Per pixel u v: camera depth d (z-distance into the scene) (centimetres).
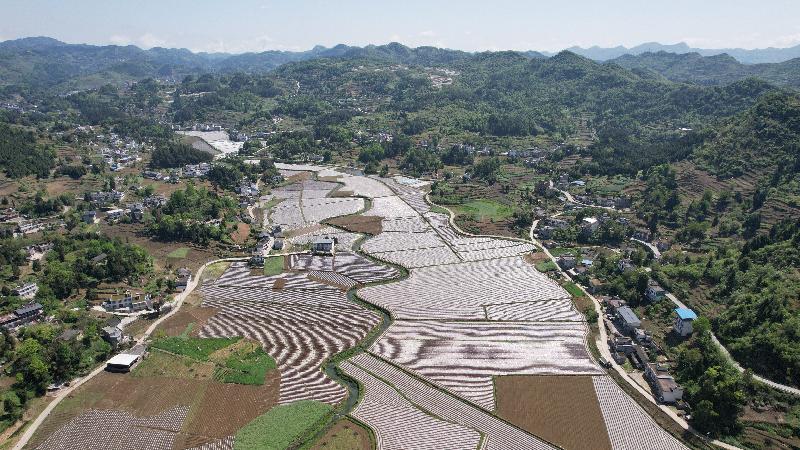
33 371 13212
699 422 12031
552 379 13825
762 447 11488
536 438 11738
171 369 14188
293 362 14525
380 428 11988
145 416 12394
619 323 16575
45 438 11712
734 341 14550
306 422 12162
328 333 16025
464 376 13912
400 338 15700
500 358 14725
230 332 16100
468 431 11919
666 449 11462
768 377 13212
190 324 16538
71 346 14512
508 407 12744
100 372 14100
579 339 15712
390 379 13775
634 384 13650
